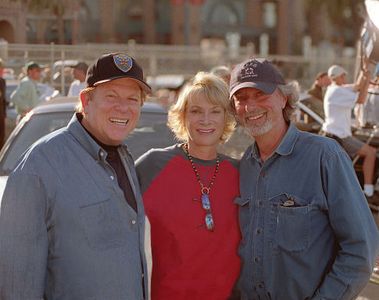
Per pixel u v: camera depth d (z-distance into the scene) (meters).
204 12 48.41
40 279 2.48
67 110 5.82
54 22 17.58
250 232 3.04
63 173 2.53
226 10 49.06
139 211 2.74
